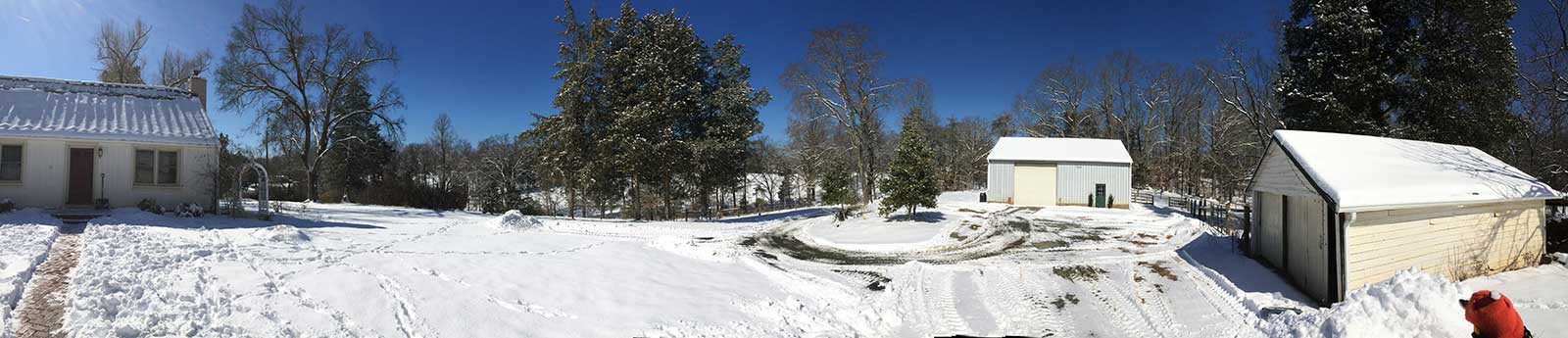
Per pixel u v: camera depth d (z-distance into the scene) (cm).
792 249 1673
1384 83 2117
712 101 2720
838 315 898
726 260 1403
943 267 1278
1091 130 5309
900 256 1548
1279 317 817
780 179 6003
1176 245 1625
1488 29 2016
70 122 1708
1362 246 943
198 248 1061
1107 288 1083
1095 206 3294
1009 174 3391
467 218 2300
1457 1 2022
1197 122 5028
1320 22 2223
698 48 2788
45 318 645
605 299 900
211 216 1744
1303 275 1045
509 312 795
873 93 3600
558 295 903
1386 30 2217
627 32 2650
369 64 3428
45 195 1667
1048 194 3344
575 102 2536
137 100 1923
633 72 2542
